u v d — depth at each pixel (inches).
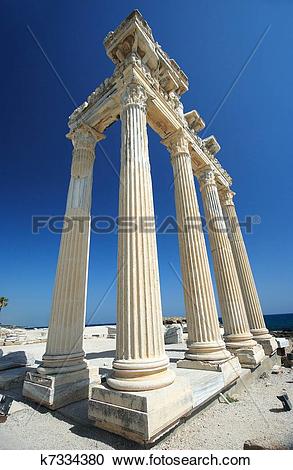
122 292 243.8
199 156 533.6
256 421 227.3
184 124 484.4
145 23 381.1
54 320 311.6
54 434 199.9
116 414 192.2
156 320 236.1
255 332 547.2
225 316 469.7
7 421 227.8
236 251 631.8
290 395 306.3
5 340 1004.6
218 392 279.7
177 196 421.7
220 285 490.0
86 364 306.3
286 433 197.2
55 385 260.8
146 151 315.3
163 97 412.8
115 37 377.1
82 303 332.5
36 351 672.4
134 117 322.7
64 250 345.7
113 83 389.4
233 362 346.3
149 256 256.1
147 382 199.3
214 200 544.1
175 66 474.0
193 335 348.2
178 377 239.1
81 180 393.4
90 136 433.4
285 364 501.7
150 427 173.0
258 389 341.1
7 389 331.6
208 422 228.5
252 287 597.3
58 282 330.0
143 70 366.0
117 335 234.4
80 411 241.6
